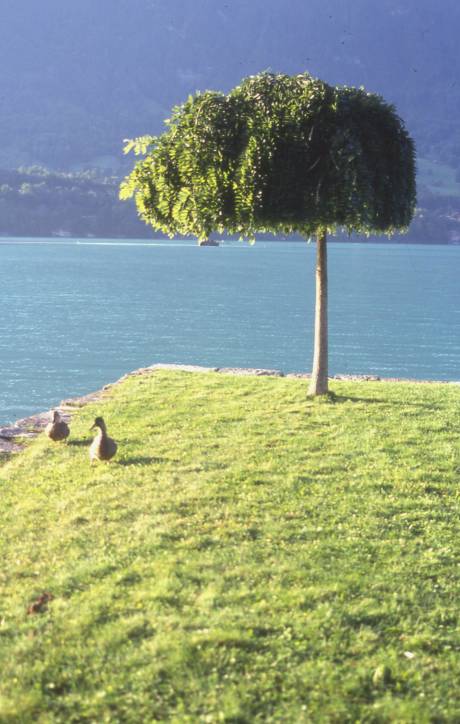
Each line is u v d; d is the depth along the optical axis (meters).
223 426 14.76
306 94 14.44
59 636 7.18
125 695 6.33
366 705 6.25
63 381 47.62
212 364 53.53
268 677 6.55
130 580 8.23
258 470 11.84
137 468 12.17
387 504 10.41
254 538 9.33
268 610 7.55
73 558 8.89
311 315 84.06
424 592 8.01
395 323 78.62
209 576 8.23
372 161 14.97
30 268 151.75
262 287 119.50
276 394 17.59
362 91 15.27
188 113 15.42
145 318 79.75
